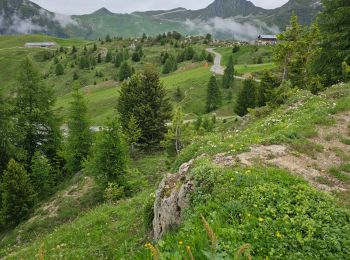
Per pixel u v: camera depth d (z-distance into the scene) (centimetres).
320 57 3547
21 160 4250
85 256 1586
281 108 2389
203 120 6569
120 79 14525
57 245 1867
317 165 1237
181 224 966
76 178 3981
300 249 743
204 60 15562
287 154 1319
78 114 4319
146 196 2305
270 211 862
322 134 1570
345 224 827
